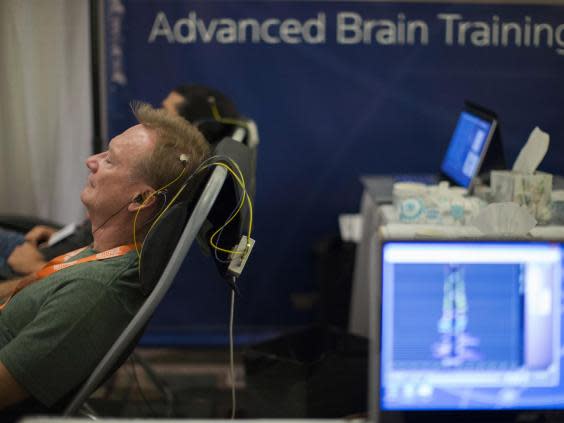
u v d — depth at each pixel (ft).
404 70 13.00
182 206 5.49
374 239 4.56
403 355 4.51
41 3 12.11
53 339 5.21
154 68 12.79
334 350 6.91
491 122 9.35
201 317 13.23
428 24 12.90
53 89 12.31
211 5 12.77
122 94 12.75
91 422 3.28
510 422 4.58
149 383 11.03
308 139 13.15
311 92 13.04
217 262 5.82
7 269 8.77
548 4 12.83
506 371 4.56
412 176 12.07
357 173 13.24
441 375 4.53
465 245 4.50
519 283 4.54
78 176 12.47
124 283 5.47
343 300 12.14
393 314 4.49
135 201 5.77
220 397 10.56
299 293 13.37
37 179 12.49
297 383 6.55
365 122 13.12
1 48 12.16
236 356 12.46
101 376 5.11
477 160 9.39
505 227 5.40
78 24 12.19
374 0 12.83
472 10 12.87
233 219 5.66
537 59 12.96
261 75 12.96
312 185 13.26
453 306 4.51
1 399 5.19
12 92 12.28
